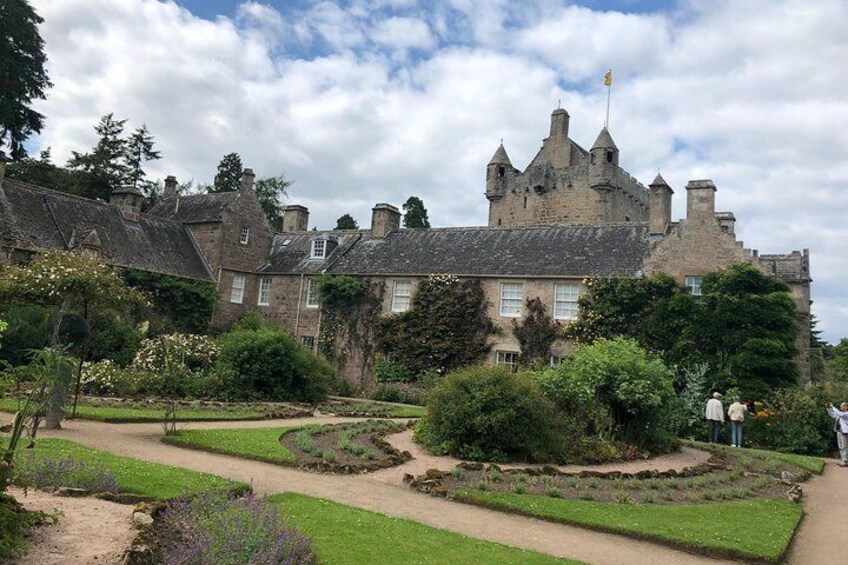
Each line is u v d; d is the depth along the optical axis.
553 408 14.41
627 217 47.53
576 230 30.88
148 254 31.80
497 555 7.07
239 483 8.90
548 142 50.84
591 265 28.09
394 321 31.12
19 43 33.31
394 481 10.75
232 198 35.88
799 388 23.05
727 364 23.52
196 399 20.84
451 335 29.67
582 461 13.77
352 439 14.48
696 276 25.66
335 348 32.66
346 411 20.95
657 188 29.23
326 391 25.25
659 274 25.84
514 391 13.71
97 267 16.23
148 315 30.38
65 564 5.21
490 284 29.58
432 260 32.06
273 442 13.09
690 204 26.30
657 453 15.96
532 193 48.12
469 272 30.11
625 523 8.84
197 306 32.38
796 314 25.36
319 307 33.72
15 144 36.72
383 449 13.34
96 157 55.06
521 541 7.93
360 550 6.80
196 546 5.72
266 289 36.22
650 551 7.99
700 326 24.41
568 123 50.56
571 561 7.19
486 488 10.40
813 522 10.32
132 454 11.12
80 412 15.19
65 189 48.69
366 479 10.75
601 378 15.73
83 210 30.83
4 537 5.14
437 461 12.77
